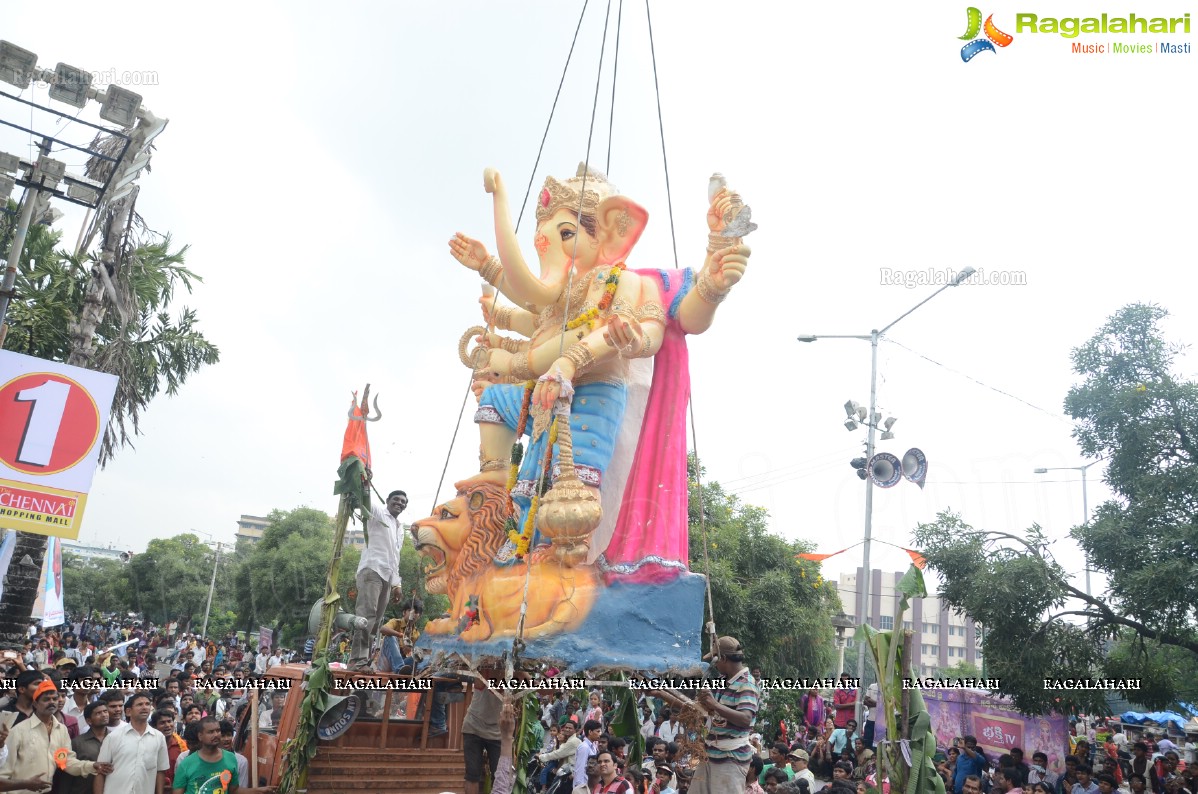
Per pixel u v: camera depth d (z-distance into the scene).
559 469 6.90
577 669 6.35
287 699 8.12
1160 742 20.16
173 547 73.31
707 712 6.60
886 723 6.88
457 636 7.40
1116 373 16.11
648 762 13.44
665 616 6.84
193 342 22.19
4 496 12.03
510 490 7.81
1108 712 15.30
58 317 20.06
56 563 22.61
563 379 6.95
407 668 8.91
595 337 7.37
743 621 22.67
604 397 7.81
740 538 25.19
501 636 6.80
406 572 39.34
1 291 12.61
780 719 21.81
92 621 63.94
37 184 12.70
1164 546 14.16
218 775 7.38
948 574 16.31
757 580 24.19
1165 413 15.36
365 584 9.16
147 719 8.02
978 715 18.09
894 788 6.62
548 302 8.11
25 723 7.70
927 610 62.72
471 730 7.66
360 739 7.80
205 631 62.00
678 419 7.65
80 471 12.43
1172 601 13.73
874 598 60.56
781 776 10.95
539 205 8.77
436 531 8.05
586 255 8.34
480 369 8.99
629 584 6.82
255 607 49.12
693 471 23.52
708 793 6.62
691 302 7.59
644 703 13.86
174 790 7.37
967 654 62.09
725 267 7.31
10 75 11.34
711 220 7.53
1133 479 15.40
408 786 7.67
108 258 18.38
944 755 16.06
